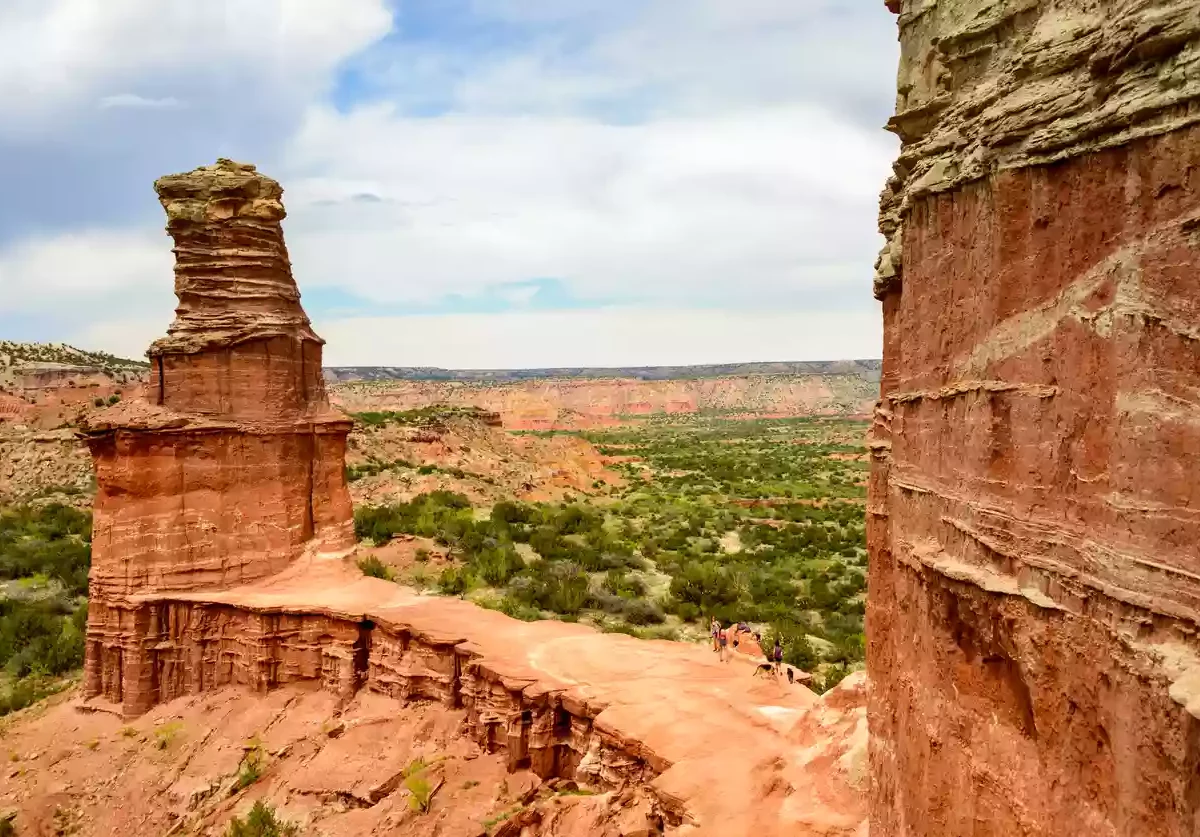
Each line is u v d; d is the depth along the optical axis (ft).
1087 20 22.30
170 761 76.89
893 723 36.81
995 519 24.40
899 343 38.42
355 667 84.99
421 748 74.95
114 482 87.81
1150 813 17.99
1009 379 24.18
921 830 30.25
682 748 58.95
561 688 69.92
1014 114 23.84
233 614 87.66
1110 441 20.01
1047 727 22.06
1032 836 22.82
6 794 73.36
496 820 62.80
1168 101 18.61
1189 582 17.39
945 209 28.89
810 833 46.37
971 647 26.96
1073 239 21.85
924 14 32.22
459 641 79.51
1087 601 20.40
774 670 74.02
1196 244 17.98
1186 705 16.16
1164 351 18.62
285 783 71.77
